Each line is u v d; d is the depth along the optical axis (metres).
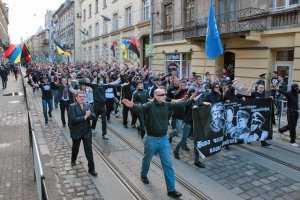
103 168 7.92
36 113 15.57
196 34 20.20
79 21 57.34
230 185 6.84
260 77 13.71
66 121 13.30
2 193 6.52
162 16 25.47
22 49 24.48
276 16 15.24
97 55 45.84
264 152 9.01
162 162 6.39
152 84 14.24
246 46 17.00
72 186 6.89
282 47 15.10
